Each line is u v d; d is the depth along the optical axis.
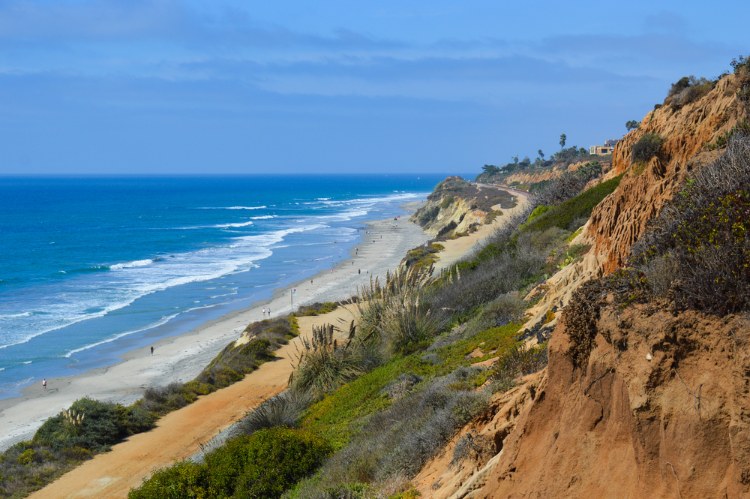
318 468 15.95
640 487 6.19
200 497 16.34
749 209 6.91
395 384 20.03
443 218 117.00
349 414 20.08
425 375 19.98
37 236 126.25
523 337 18.61
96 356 46.88
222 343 48.81
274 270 81.44
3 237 124.56
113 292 70.25
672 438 5.95
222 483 16.44
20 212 188.38
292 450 16.39
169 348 48.25
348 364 25.59
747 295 5.91
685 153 21.72
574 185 45.81
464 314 27.23
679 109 28.36
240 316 57.81
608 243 17.97
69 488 24.14
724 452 5.60
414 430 13.84
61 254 100.19
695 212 7.64
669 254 7.11
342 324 44.03
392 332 26.39
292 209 195.50
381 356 26.08
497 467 8.52
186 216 172.25
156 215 176.88
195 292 69.38
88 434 28.38
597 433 7.17
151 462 26.14
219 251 100.75
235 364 37.78
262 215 172.62
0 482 24.17
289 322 46.47
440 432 12.66
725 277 6.07
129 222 155.62
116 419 29.58
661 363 6.27
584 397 7.42
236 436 21.55
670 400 6.07
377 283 30.53
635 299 7.04
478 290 28.39
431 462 12.36
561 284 20.39
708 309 6.15
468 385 15.16
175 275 79.94
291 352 40.41
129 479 24.67
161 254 98.88
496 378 13.88
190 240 116.00
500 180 190.38
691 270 6.50
